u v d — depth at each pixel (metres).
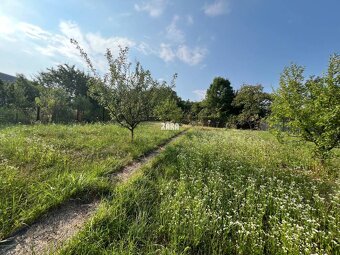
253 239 3.03
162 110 21.28
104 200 3.89
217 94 53.62
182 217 3.49
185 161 6.98
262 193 4.56
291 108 7.32
